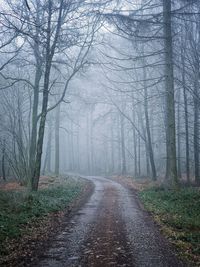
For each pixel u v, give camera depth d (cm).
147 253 968
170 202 1802
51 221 1415
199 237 1123
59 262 899
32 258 932
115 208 1770
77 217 1521
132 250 998
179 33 2244
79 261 906
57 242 1096
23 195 1708
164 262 891
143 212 1645
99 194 2403
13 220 1271
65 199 1975
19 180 2631
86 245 1059
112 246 1041
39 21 2202
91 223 1388
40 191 2106
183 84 2312
